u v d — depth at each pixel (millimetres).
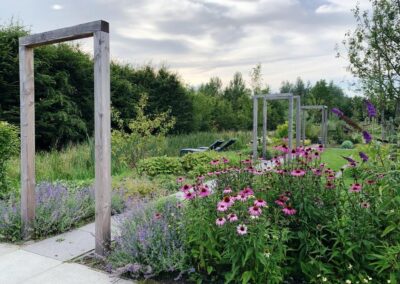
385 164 2648
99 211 2912
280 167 2830
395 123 3900
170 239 2713
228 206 2207
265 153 9469
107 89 2869
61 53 11211
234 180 2920
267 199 2607
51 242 3361
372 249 2258
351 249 2205
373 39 8922
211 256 2451
